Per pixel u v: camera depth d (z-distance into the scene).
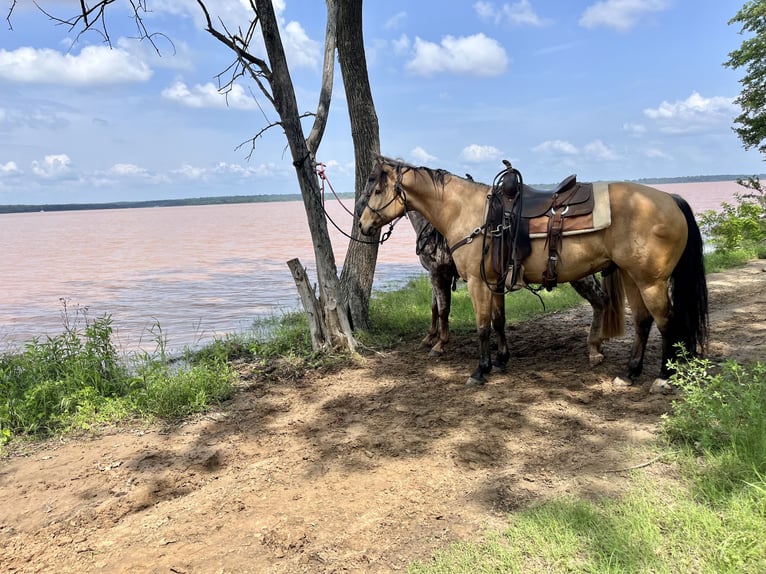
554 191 4.83
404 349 7.10
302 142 6.55
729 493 2.97
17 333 9.70
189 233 41.31
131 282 15.70
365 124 7.77
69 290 14.38
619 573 2.48
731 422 3.45
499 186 5.02
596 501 3.12
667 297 4.56
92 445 4.59
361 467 3.86
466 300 9.53
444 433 4.32
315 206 6.69
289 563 2.83
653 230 4.36
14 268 19.78
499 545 2.79
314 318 6.82
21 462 4.34
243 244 28.66
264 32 6.14
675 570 2.49
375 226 5.80
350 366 6.43
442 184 5.40
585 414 4.50
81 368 5.79
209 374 5.85
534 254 4.83
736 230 14.26
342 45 7.58
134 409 5.27
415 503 3.32
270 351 7.20
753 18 14.88
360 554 2.85
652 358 5.87
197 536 3.13
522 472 3.60
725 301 8.56
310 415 4.97
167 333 9.34
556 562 2.62
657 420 4.21
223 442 4.48
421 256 6.64
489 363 5.49
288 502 3.44
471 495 3.36
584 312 8.71
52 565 2.96
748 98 15.59
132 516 3.42
